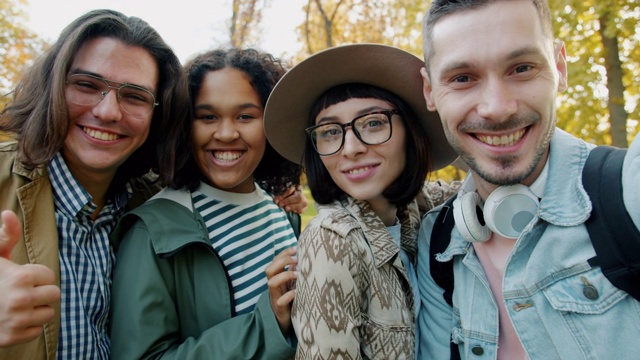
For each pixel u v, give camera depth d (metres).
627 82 6.29
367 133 1.50
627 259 1.06
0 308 1.10
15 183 1.45
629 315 1.08
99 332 1.60
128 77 1.59
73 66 1.53
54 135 1.48
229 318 1.66
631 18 5.27
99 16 1.57
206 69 1.84
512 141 1.17
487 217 1.27
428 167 1.63
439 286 1.53
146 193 2.02
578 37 5.73
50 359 1.36
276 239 2.12
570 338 1.15
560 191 1.22
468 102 1.18
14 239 1.15
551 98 1.16
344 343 1.24
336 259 1.30
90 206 1.62
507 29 1.11
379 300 1.35
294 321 1.38
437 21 1.22
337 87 1.57
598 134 6.18
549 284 1.19
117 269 1.59
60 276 1.48
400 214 1.69
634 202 1.04
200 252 1.69
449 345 1.46
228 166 1.90
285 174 2.38
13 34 8.62
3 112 1.59
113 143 1.60
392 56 1.49
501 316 1.35
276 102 1.68
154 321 1.51
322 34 8.62
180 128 1.81
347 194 1.59
